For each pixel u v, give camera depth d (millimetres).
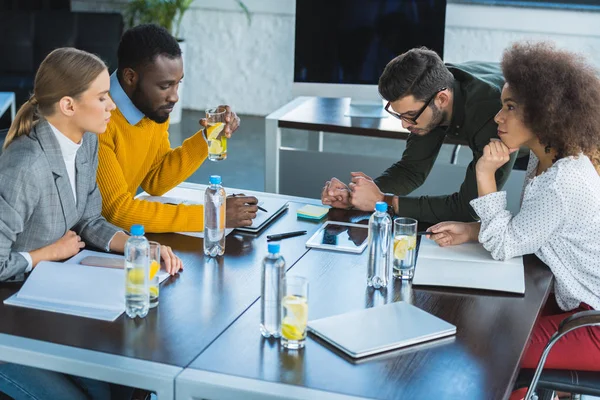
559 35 5887
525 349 1815
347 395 1581
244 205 2439
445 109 2617
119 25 6199
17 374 1987
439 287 2107
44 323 1845
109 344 1761
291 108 4094
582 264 2244
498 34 6023
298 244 2375
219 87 6926
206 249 2268
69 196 2186
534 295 2088
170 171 2830
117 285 1993
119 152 2566
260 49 6727
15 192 2045
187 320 1878
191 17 6785
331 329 1818
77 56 2102
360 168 3980
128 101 2562
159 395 1654
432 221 2672
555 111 2180
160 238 2389
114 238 2256
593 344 2209
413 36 4008
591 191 2197
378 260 2070
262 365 1687
